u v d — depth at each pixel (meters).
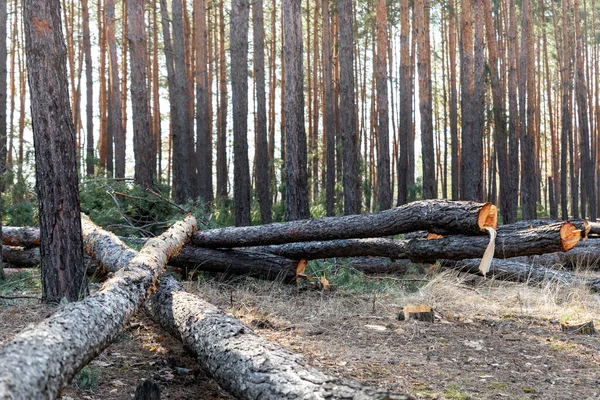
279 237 7.09
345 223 6.58
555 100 38.19
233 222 15.41
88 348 3.24
